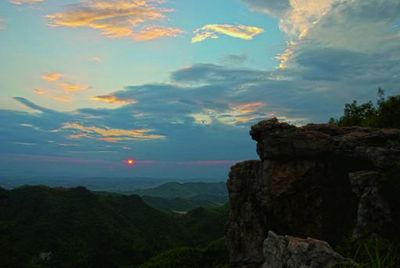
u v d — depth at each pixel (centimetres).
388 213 2455
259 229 3522
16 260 10312
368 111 4822
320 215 3234
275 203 3406
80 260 10894
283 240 1543
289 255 1450
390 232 2409
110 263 11388
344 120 4884
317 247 1387
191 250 8412
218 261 7838
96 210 14700
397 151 2823
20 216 13288
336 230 3159
